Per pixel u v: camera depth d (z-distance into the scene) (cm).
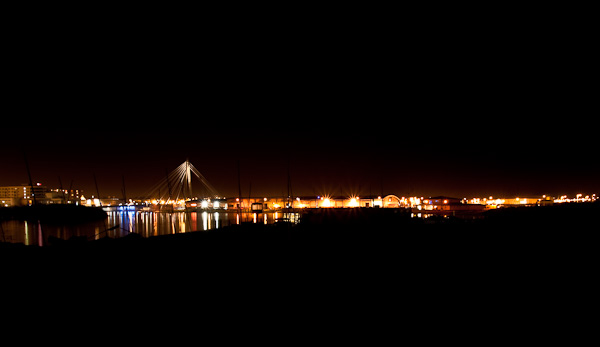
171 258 2045
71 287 1374
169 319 991
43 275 1592
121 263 1898
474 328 887
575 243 2450
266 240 2844
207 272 1644
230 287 1352
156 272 1659
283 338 838
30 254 2167
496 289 1264
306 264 1817
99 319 1004
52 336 881
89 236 4772
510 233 3158
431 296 1183
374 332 866
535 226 3697
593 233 3017
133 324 957
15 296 1255
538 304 1079
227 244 2664
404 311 1027
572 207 5709
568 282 1355
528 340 809
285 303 1126
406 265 1750
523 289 1260
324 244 2627
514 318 958
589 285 1309
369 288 1302
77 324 965
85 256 2098
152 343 828
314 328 901
